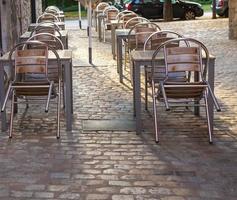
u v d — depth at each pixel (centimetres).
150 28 652
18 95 454
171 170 359
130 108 541
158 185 332
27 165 372
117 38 697
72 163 375
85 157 388
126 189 326
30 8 1252
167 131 456
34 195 318
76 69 793
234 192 321
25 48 508
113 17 1175
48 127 472
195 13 2042
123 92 622
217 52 973
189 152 399
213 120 466
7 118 503
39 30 676
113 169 362
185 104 452
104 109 538
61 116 506
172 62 429
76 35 1384
